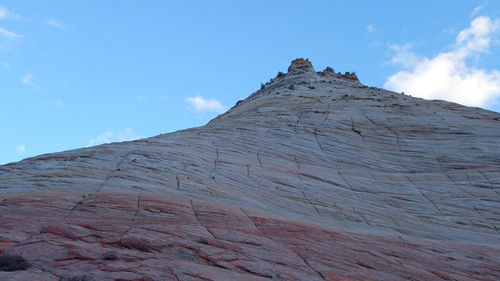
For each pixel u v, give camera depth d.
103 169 20.95
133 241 11.35
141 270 9.36
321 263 12.44
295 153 31.20
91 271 9.05
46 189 17.23
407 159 32.00
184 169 22.88
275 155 30.03
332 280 11.19
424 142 34.91
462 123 38.91
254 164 27.11
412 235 20.70
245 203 19.77
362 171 29.53
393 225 21.69
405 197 25.72
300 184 25.08
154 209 15.27
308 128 37.22
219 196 19.88
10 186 17.31
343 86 66.44
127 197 16.27
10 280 8.20
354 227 20.12
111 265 9.49
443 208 24.64
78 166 20.92
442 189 27.11
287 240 14.05
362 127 38.41
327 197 23.86
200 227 13.65
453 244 18.78
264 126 37.12
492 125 38.44
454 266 15.25
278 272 10.89
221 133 33.75
